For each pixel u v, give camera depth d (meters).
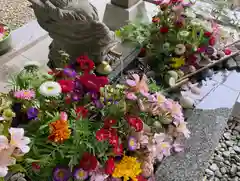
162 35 2.06
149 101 1.51
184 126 1.68
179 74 2.04
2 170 1.13
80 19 1.79
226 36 2.29
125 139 1.45
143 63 2.11
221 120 1.92
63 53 1.62
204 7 2.58
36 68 1.56
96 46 1.97
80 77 1.43
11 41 2.51
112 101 1.46
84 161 1.33
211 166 2.13
